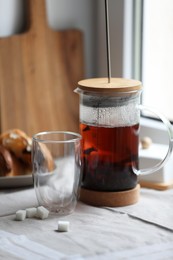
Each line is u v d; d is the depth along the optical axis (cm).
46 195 101
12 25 132
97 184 104
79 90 102
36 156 101
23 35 131
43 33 133
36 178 101
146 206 104
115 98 100
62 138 108
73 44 137
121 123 101
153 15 133
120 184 104
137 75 137
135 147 104
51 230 94
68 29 137
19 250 86
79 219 99
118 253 85
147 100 138
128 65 135
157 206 104
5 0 130
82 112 104
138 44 135
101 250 86
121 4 132
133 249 87
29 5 131
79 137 102
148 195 109
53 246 88
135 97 102
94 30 141
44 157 101
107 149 102
